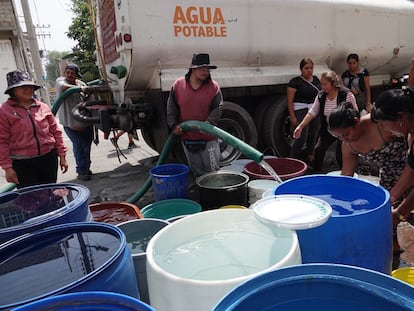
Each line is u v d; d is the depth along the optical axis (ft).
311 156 15.34
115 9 12.66
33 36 37.55
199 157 11.29
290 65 15.46
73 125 15.31
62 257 3.83
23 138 9.29
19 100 9.25
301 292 2.96
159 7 11.93
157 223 6.60
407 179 6.00
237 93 14.83
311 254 4.29
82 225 4.39
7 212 5.10
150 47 12.03
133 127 13.76
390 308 2.67
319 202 4.55
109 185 15.15
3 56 48.08
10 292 3.28
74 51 71.36
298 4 14.55
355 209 5.19
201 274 3.80
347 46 16.46
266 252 4.18
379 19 17.17
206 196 8.95
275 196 4.86
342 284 2.86
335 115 6.65
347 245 4.26
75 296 2.70
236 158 14.79
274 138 15.83
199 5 12.54
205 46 12.96
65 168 10.75
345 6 15.84
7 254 3.97
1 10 46.98
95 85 16.62
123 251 3.68
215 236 4.64
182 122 10.80
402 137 6.61
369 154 7.19
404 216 6.39
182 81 10.81
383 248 4.54
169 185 9.84
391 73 19.85
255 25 13.75
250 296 2.74
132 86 13.30
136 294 3.85
